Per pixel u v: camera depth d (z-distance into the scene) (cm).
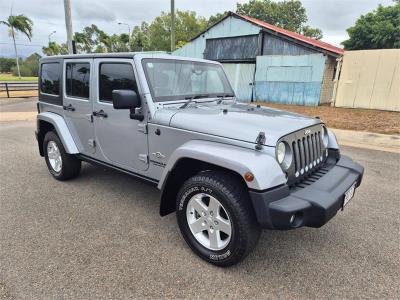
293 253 286
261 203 221
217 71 399
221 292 234
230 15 1733
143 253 281
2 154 614
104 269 257
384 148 693
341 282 247
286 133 247
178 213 284
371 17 3195
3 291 229
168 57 338
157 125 298
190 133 272
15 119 1062
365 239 312
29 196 407
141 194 418
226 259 252
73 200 396
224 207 244
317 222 234
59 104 433
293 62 1480
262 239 310
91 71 366
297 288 239
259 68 1611
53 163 467
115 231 320
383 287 242
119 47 4844
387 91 1252
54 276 247
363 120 1019
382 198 413
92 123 379
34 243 295
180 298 227
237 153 238
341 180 275
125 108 292
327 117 1083
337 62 1366
